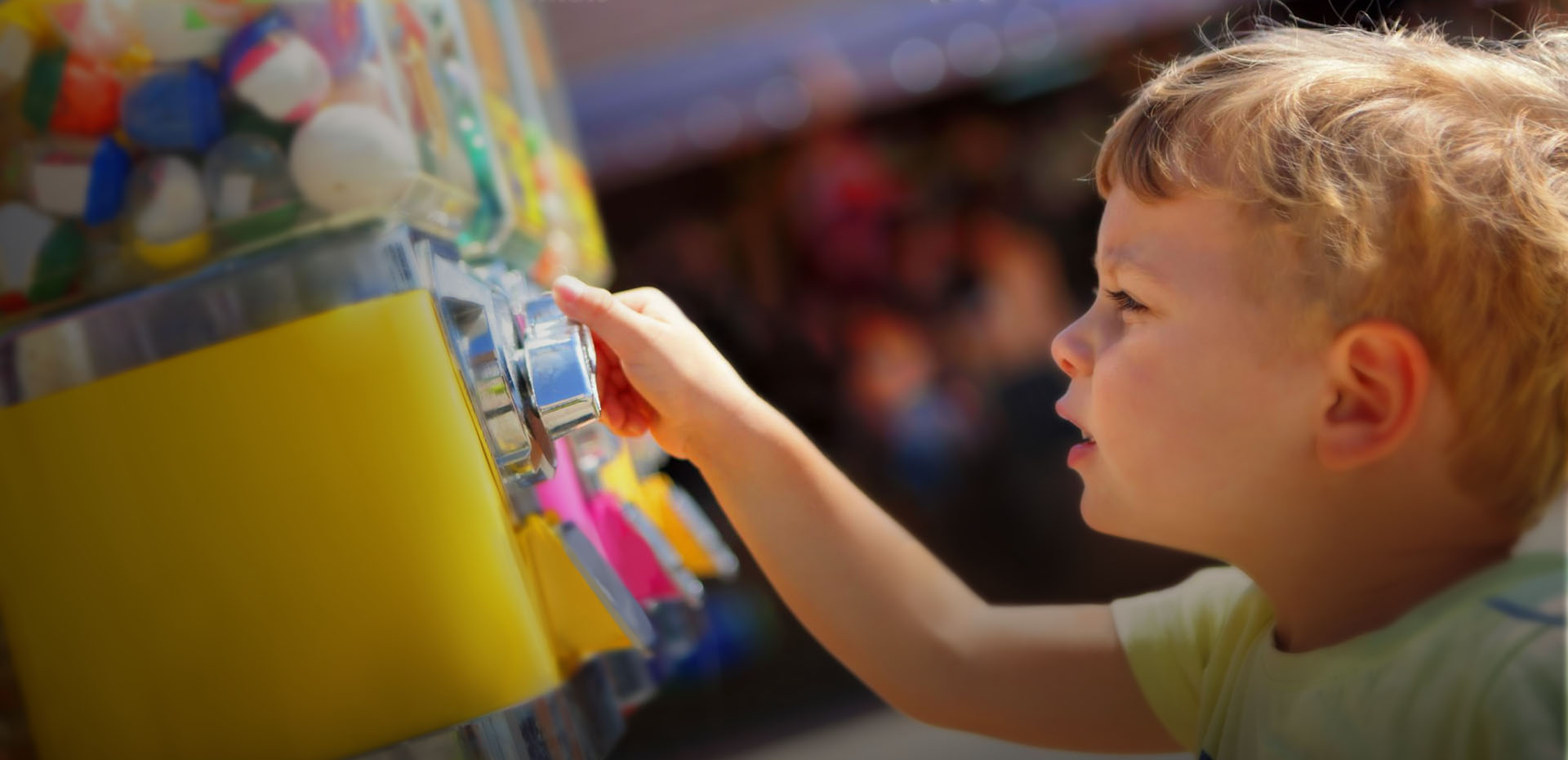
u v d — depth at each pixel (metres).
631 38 4.18
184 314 0.53
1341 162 0.64
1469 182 0.62
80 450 0.53
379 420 0.53
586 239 1.10
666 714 3.11
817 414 4.30
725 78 4.18
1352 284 0.62
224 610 0.52
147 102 0.52
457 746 0.52
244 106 0.53
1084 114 4.41
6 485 0.53
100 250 0.53
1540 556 0.61
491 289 0.66
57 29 0.52
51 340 0.53
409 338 0.54
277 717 0.52
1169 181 0.68
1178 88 0.72
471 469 0.54
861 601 0.85
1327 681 0.64
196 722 0.52
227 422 0.53
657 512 1.08
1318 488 0.66
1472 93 0.67
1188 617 0.85
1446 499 0.64
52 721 0.53
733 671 3.33
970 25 4.25
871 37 4.23
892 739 2.63
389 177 0.54
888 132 4.43
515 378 0.61
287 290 0.53
